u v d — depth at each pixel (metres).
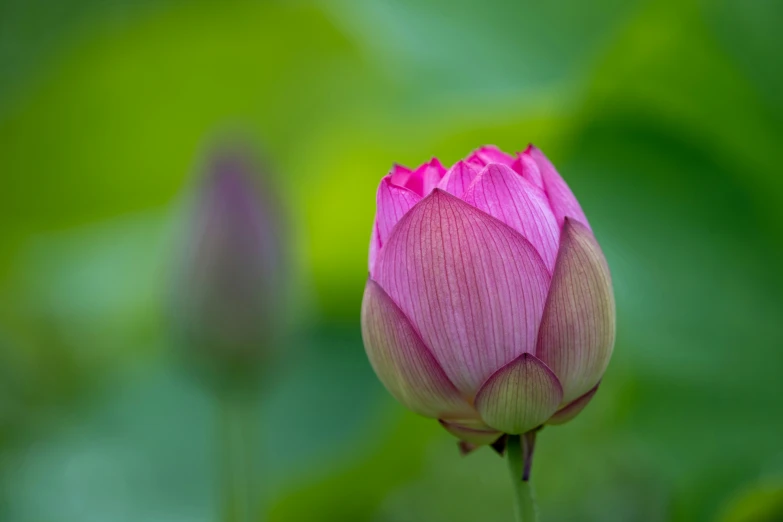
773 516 1.11
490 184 0.90
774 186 1.31
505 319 0.90
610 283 0.91
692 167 1.36
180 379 1.71
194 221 1.25
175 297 1.27
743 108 1.33
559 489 1.42
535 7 1.67
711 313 1.27
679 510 1.21
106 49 1.73
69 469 1.61
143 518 1.52
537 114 1.37
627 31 1.29
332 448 1.55
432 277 0.90
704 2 1.28
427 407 0.91
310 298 1.58
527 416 0.90
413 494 1.52
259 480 1.27
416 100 1.65
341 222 1.57
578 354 0.90
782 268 1.28
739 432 1.20
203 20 1.73
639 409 1.26
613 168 1.38
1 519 1.55
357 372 1.62
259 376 1.26
